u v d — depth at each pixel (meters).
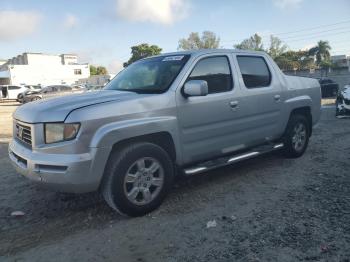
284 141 6.39
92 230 4.04
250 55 5.78
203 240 3.69
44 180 3.98
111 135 3.96
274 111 5.97
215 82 5.10
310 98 6.75
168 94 4.53
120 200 4.10
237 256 3.35
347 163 6.21
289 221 4.01
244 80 5.50
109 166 4.08
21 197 5.22
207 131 4.94
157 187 4.43
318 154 6.94
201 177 5.76
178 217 4.27
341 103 12.17
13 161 4.50
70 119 3.87
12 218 4.48
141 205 4.27
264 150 5.80
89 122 3.89
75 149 3.84
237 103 5.28
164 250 3.53
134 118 4.20
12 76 64.12
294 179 5.49
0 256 3.58
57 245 3.74
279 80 6.10
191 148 4.80
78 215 4.48
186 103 4.66
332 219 4.00
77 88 34.28
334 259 3.23
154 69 5.13
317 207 4.36
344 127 10.05
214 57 5.20
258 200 4.70
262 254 3.36
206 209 4.48
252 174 5.83
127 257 3.44
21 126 4.41
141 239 3.77
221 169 6.16
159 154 4.38
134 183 4.22
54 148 3.92
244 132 5.50
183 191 5.15
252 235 3.73
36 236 3.97
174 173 4.78
